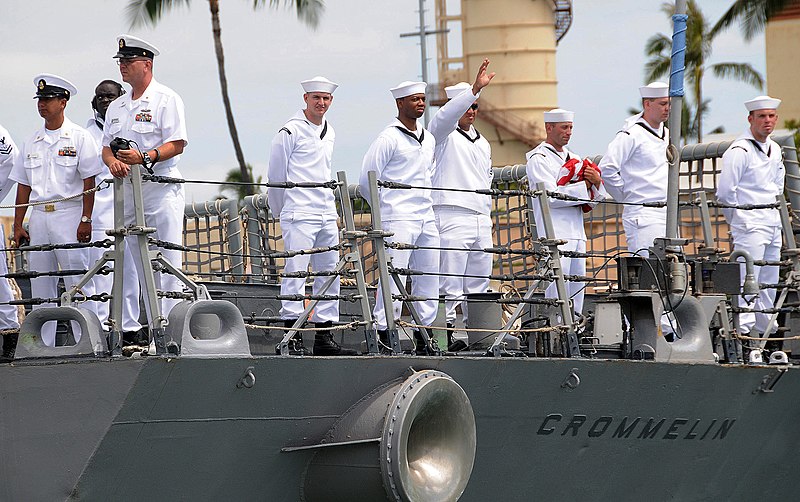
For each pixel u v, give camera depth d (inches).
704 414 1122.7
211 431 818.8
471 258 1174.3
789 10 3708.2
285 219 1100.5
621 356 1093.8
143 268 823.1
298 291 1081.4
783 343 1336.1
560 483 1029.8
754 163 1342.3
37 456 783.7
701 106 3742.6
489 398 954.1
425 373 890.7
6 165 1058.7
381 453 854.5
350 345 1162.6
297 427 861.2
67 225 1017.5
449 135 1160.8
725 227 1576.0
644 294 1065.5
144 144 954.1
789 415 1205.7
